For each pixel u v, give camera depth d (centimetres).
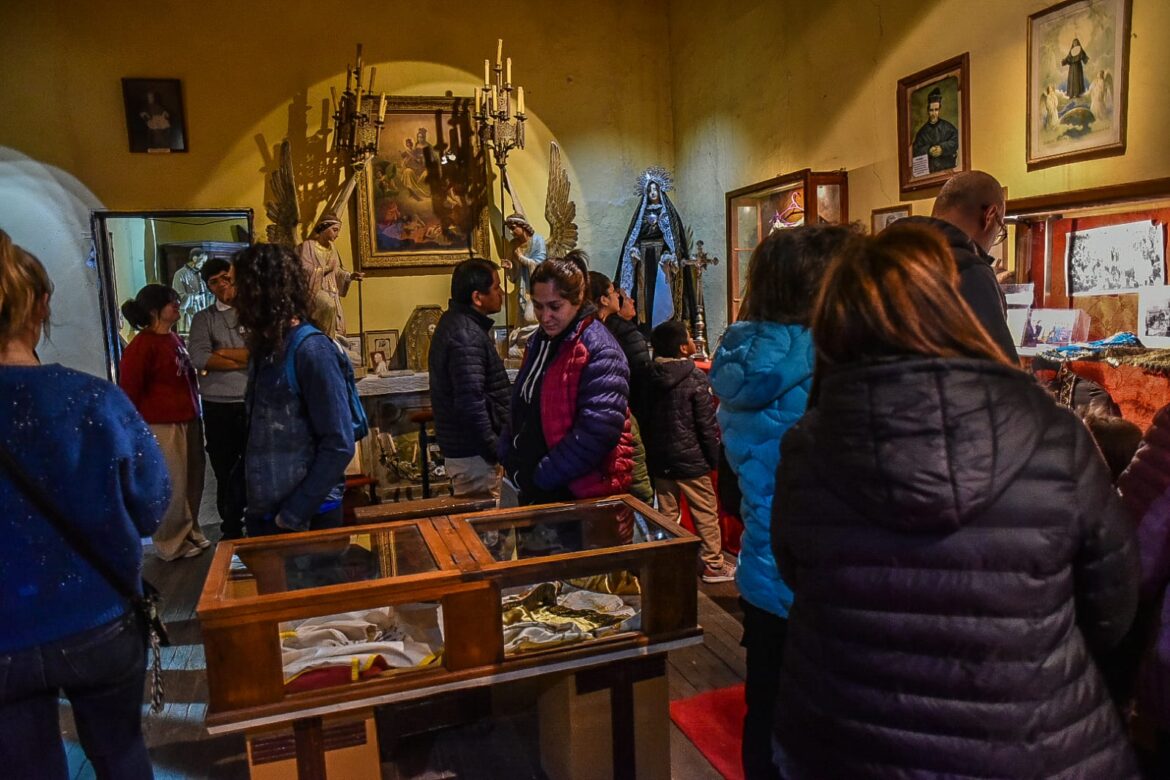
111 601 154
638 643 192
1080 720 98
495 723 255
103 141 504
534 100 586
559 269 231
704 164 571
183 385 436
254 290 215
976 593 96
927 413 97
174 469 435
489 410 322
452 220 569
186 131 517
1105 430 192
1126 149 274
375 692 173
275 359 217
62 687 152
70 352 504
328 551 199
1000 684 95
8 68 484
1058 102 299
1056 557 96
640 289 584
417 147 557
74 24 493
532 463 244
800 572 111
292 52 534
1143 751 155
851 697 102
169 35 510
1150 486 128
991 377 99
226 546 199
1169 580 125
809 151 454
